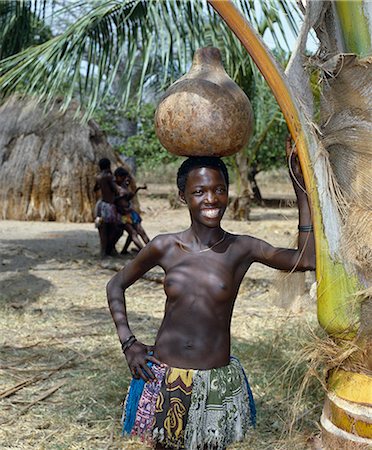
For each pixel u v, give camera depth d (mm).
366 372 2502
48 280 8070
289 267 2609
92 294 7305
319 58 2529
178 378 2574
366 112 2430
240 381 2688
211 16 5695
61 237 12039
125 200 9570
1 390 4270
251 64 6180
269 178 27734
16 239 11617
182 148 2531
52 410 3975
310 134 2404
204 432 2604
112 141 20531
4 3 7891
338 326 2498
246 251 2650
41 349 5160
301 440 3006
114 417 3867
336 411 2549
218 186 2535
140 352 2648
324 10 2484
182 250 2652
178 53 5547
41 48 6008
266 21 4895
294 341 4848
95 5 6141
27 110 15305
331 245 2457
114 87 9758
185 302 2607
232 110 2477
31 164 14844
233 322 5957
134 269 2752
